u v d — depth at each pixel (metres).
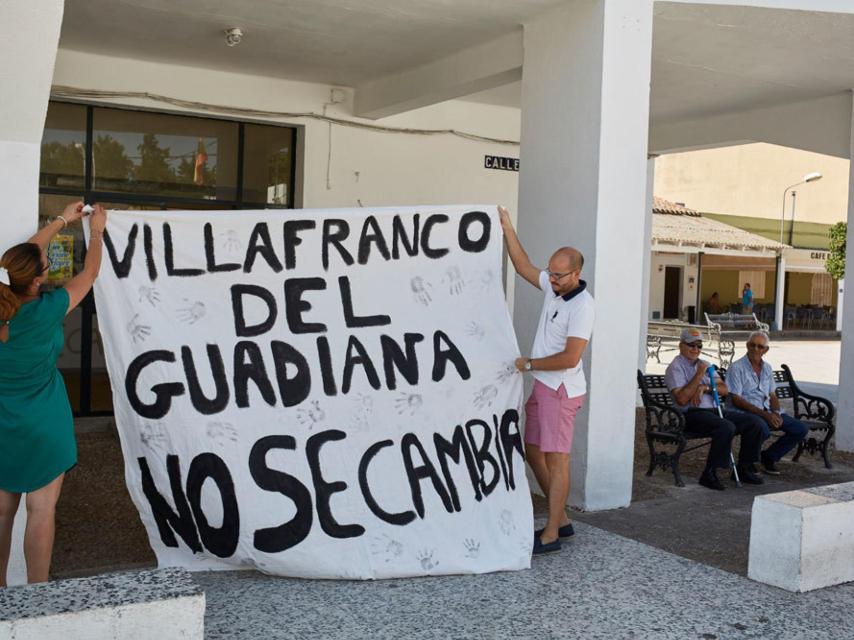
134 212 4.64
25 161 4.44
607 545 5.56
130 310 4.62
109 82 8.63
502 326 5.30
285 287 4.93
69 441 4.09
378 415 5.00
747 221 30.84
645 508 6.59
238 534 4.67
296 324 4.93
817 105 9.84
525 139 7.02
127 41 8.09
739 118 10.75
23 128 4.38
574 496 6.45
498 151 10.94
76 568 4.85
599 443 6.38
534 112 6.93
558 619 4.35
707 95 9.83
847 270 9.17
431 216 5.23
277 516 4.70
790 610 4.61
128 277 4.63
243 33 7.75
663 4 6.73
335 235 5.04
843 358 9.23
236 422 4.74
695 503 6.81
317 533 4.75
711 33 7.46
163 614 3.04
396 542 4.86
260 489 4.71
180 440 4.65
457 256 5.29
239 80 9.26
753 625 4.38
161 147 9.35
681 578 5.02
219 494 4.67
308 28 7.54
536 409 5.39
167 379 4.65
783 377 8.94
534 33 6.97
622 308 6.41
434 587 4.71
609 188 6.31
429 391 5.12
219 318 4.79
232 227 4.85
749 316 23.23
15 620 2.85
